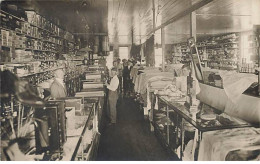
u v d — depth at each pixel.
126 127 5.40
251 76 3.40
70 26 7.11
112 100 5.64
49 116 2.03
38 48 4.80
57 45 6.75
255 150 2.03
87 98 4.56
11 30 3.36
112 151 3.95
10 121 2.49
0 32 2.98
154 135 4.80
